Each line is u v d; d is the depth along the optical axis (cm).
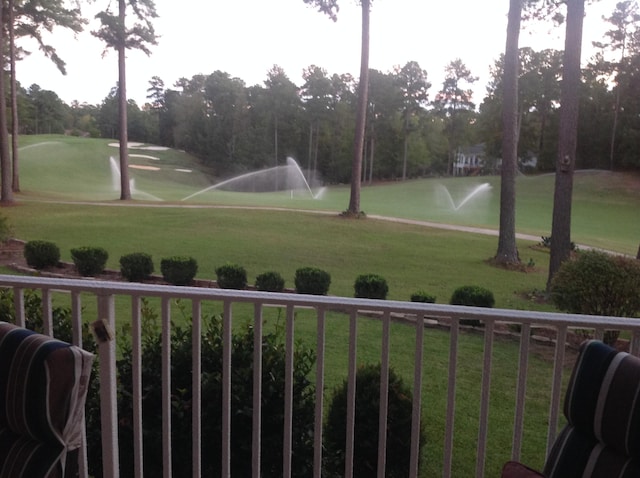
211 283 1082
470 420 455
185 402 244
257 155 6259
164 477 210
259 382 205
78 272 1154
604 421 139
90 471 253
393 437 271
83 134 8281
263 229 1811
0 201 2288
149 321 280
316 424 201
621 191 4338
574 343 695
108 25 2533
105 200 2788
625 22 4784
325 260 1427
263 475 251
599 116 5128
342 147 6147
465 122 6203
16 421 132
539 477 154
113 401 201
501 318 188
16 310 208
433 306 191
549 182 4638
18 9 2614
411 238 1789
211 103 6706
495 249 1669
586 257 702
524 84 5166
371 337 713
